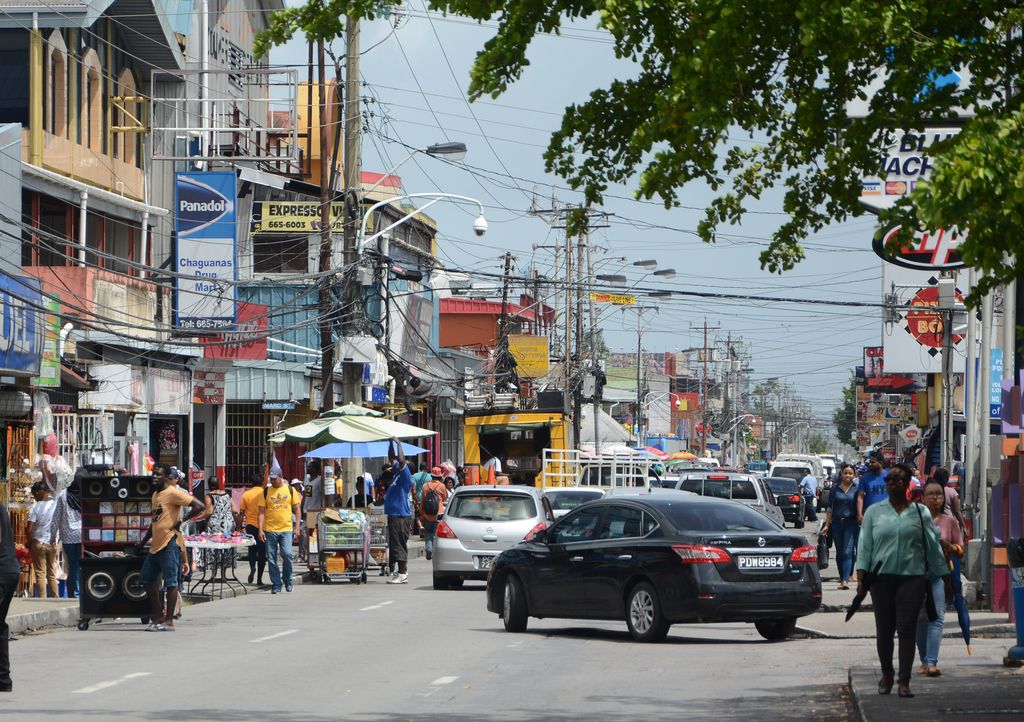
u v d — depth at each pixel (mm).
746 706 18250
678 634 28500
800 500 83438
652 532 26359
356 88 47969
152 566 28422
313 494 47062
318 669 22328
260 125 76375
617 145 16469
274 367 63312
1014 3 14062
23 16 48125
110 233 54312
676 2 14602
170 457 54281
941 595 19344
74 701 18891
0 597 19641
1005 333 29578
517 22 15094
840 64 14250
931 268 23688
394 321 79625
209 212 52000
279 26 16062
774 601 25562
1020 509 23906
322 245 50906
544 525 39094
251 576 40969
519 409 68062
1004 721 15484
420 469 59125
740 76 14406
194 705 18469
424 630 28594
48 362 40875
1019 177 11570
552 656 24094
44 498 33688
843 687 19906
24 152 47656
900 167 21234
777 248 17031
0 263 38719
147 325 51125
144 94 58719
